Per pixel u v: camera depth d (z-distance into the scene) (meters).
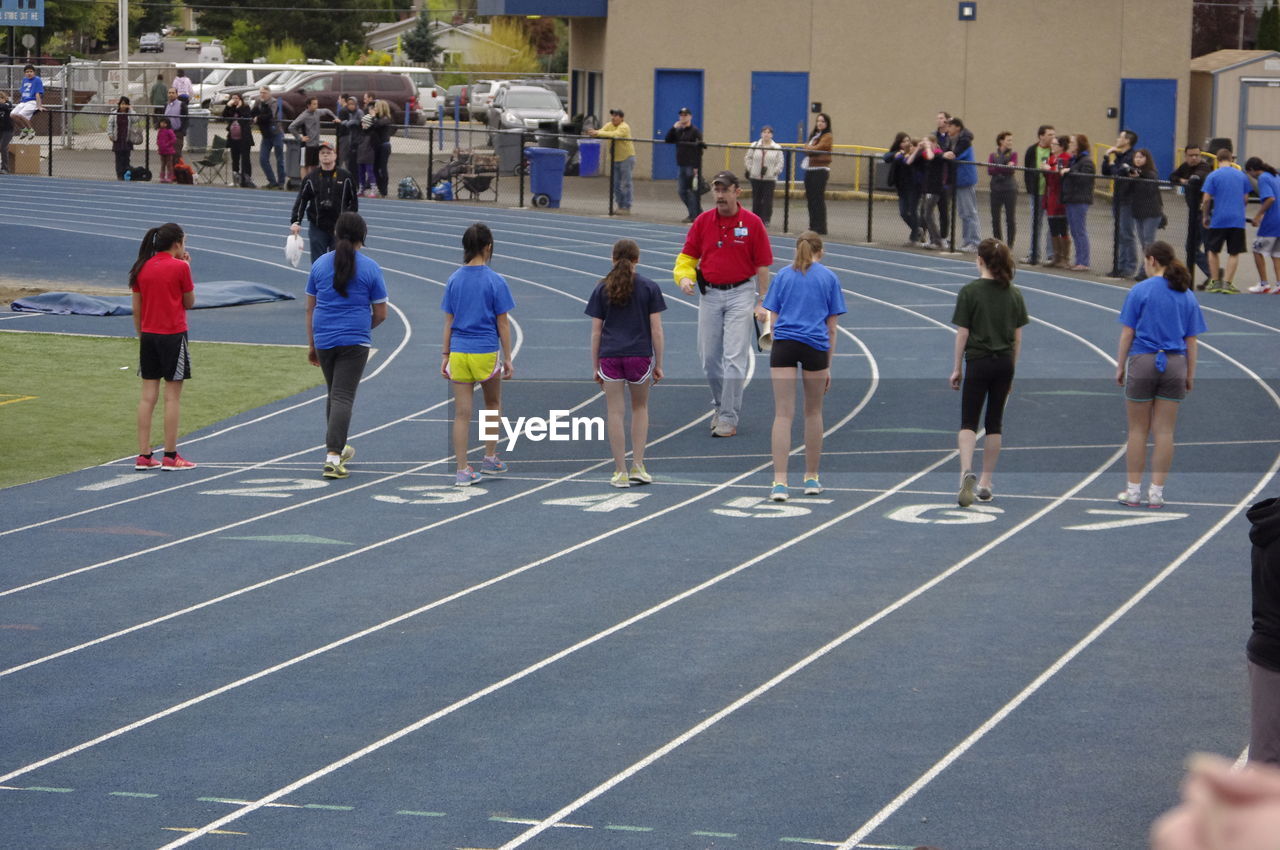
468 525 23.39
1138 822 12.22
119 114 86.62
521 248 60.88
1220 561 20.83
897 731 14.39
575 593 19.53
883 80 85.31
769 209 64.50
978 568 20.61
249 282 53.00
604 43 86.19
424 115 118.81
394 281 54.00
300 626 18.20
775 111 85.38
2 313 45.78
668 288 51.69
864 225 64.06
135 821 12.52
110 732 14.65
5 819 12.56
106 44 195.62
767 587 19.73
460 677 16.22
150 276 26.88
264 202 77.50
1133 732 14.30
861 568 20.67
